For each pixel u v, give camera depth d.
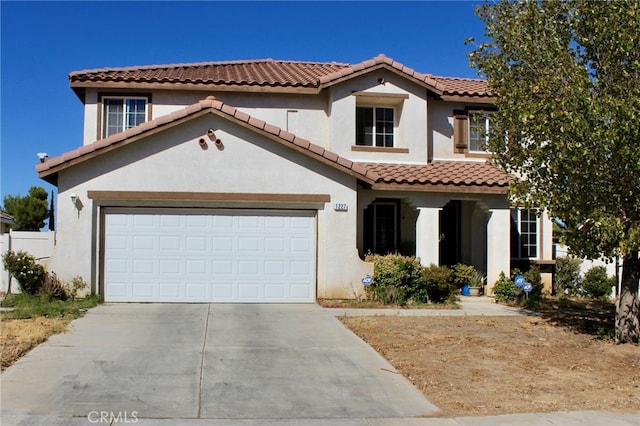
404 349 10.80
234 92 18.78
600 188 10.84
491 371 9.62
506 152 12.95
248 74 20.08
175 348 10.31
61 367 8.90
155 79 18.06
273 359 9.83
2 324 11.59
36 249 17.11
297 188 16.08
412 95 19.08
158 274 15.55
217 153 15.79
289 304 15.67
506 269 18.11
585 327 13.41
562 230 11.73
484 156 20.02
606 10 10.99
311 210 16.22
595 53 11.54
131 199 15.46
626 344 11.73
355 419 7.30
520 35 12.53
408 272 16.30
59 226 15.18
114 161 15.41
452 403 8.01
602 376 9.53
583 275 20.22
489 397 8.32
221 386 8.36
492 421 7.34
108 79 17.80
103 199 15.36
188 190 15.62
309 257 16.14
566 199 10.92
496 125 13.95
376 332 12.16
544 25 12.20
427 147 19.42
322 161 16.09
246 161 15.88
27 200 37.19
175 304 15.27
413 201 17.67
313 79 19.42
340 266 16.20
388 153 18.86
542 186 11.49
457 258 20.38
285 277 16.02
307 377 8.94
